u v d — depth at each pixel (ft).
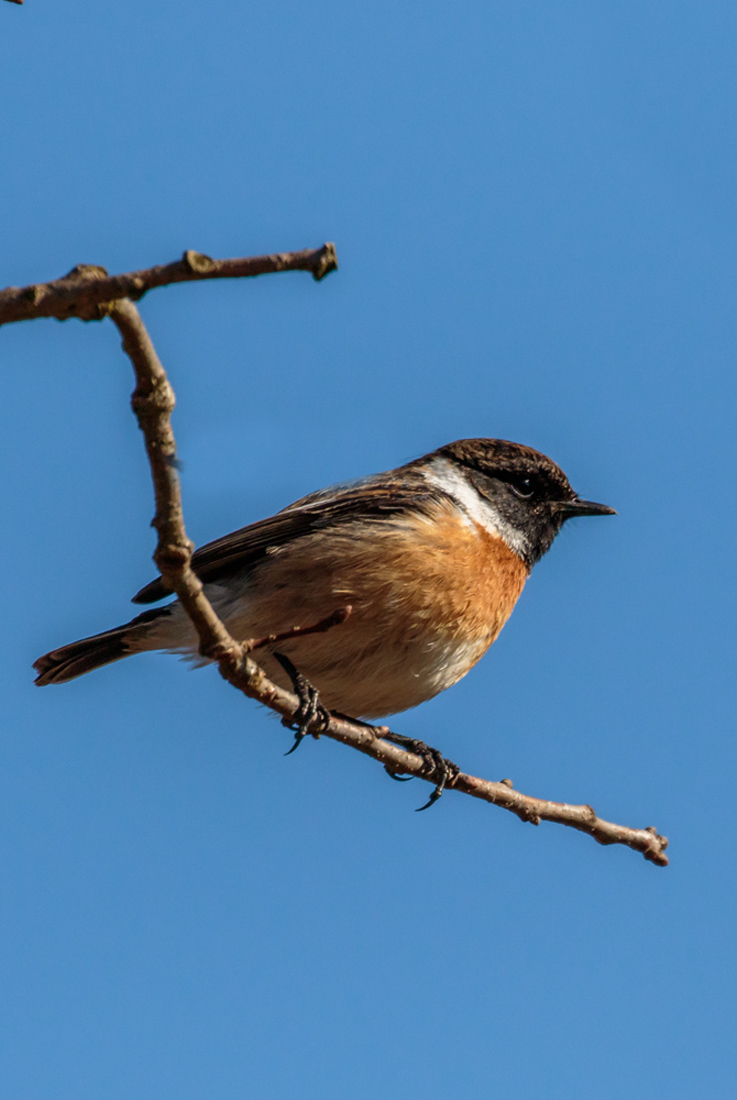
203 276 17.80
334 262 17.87
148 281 17.89
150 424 22.07
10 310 18.24
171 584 24.73
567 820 36.09
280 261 17.67
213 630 25.79
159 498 23.31
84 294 18.13
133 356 20.95
